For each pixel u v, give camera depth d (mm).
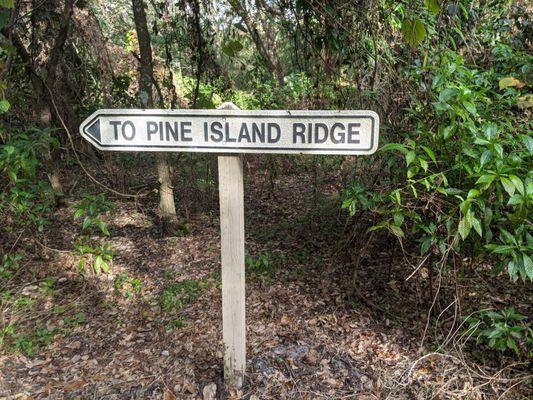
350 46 3295
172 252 4672
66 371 2883
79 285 4027
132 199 6230
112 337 3244
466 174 2420
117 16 9320
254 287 3842
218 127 2053
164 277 4148
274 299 3615
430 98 2607
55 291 3881
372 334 3064
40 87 5312
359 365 2768
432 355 2764
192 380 2666
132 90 7457
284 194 6223
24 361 2996
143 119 2105
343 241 4137
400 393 2492
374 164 3453
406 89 2936
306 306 3488
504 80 2387
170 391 2600
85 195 3566
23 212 4008
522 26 3674
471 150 2186
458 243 2545
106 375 2816
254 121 2018
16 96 4836
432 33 2885
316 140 1982
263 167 6445
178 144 2107
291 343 3010
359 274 3832
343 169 4328
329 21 3203
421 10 3094
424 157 2299
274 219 5438
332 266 4035
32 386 2744
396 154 2785
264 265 4184
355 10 3135
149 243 4906
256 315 3396
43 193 4000
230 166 2150
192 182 5672
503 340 2363
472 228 2518
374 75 3174
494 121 2404
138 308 3633
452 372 2607
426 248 2451
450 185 2490
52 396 2639
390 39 3277
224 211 2221
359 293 3449
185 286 3900
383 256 4031
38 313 3580
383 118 3119
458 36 3379
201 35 4586
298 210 5590
